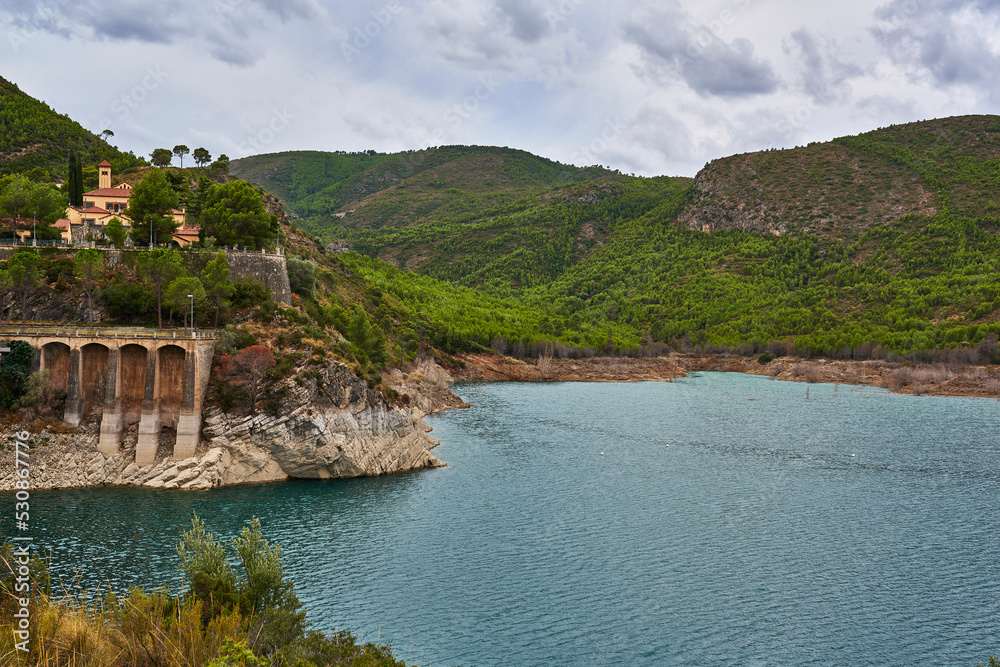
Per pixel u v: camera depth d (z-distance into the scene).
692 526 74.25
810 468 101.00
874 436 127.00
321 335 99.19
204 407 84.19
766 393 192.25
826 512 80.06
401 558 63.16
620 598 56.84
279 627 37.81
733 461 104.62
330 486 83.38
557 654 48.25
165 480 78.94
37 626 32.66
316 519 71.69
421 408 137.88
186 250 110.75
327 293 162.25
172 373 83.88
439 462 96.31
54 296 95.00
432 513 75.44
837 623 53.53
